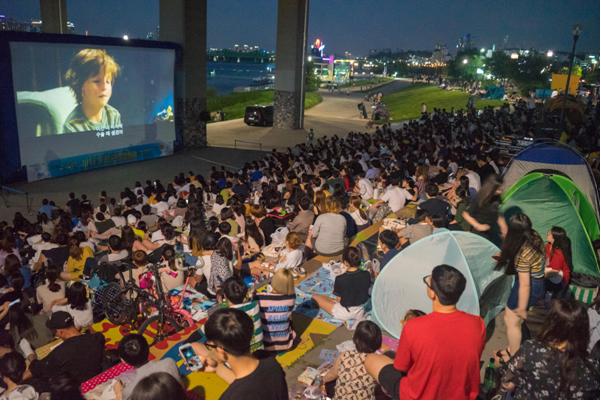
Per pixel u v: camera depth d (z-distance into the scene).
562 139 22.27
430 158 16.73
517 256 5.09
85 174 21.20
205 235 7.48
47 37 18.75
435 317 3.46
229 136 32.97
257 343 5.29
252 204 11.86
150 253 9.03
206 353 4.39
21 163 18.95
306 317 6.70
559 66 74.38
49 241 10.12
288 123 36.34
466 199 8.45
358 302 6.25
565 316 3.40
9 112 18.17
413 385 3.48
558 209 7.70
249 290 6.25
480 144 19.92
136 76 23.08
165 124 25.36
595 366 3.54
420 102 60.84
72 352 4.96
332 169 14.47
